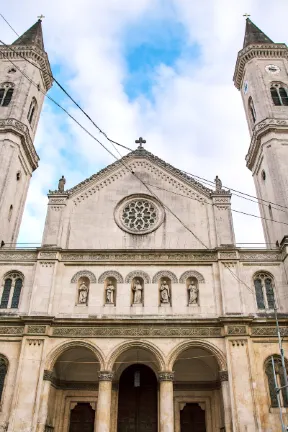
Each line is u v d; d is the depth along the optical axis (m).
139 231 37.00
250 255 35.09
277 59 47.81
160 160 40.81
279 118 42.19
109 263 34.88
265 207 41.31
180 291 33.66
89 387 35.00
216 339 31.11
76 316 32.53
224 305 32.38
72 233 36.78
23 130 42.31
